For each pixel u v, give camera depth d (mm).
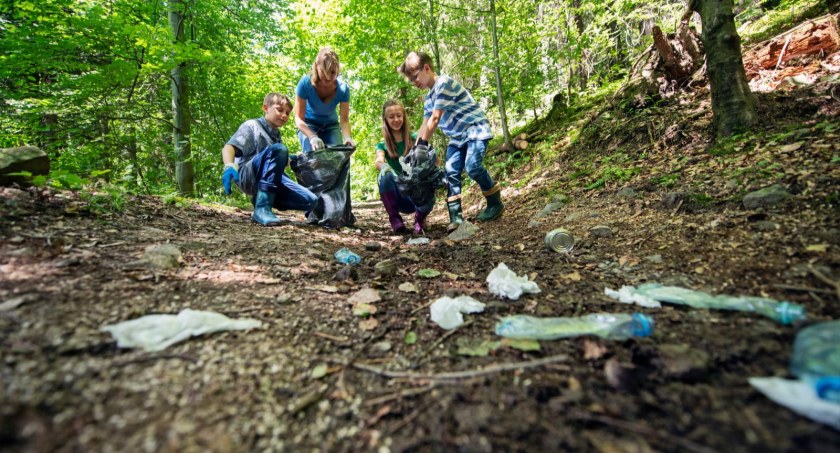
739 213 2352
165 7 6445
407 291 1997
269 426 968
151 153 6934
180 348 1221
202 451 851
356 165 14273
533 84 6895
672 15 7180
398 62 8375
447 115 3852
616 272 2133
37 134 5777
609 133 4938
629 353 1272
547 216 3686
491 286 1979
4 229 1912
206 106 7652
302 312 1623
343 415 1038
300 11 9172
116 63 5312
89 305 1376
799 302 1472
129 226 2490
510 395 1081
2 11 5461
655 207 2922
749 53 4957
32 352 1060
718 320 1438
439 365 1280
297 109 4062
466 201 6129
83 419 874
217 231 2879
